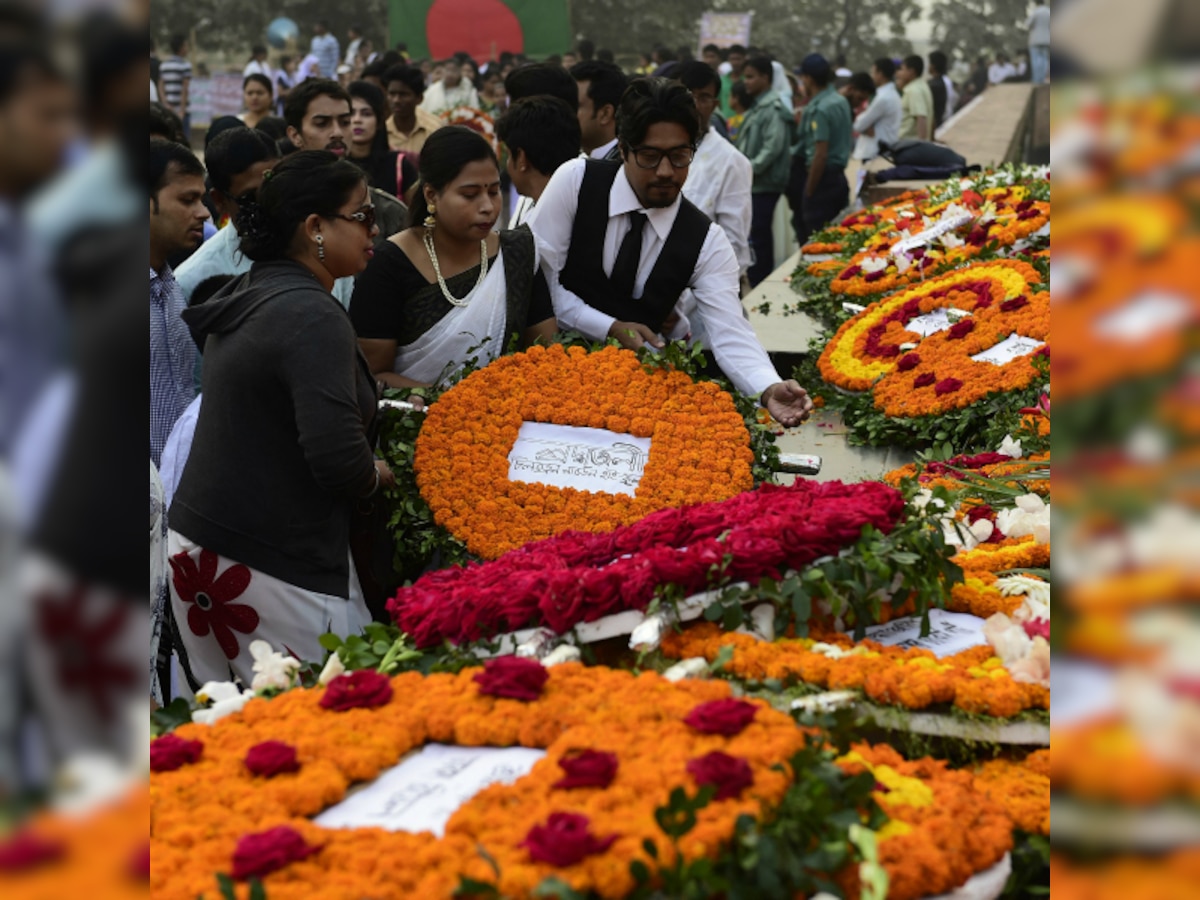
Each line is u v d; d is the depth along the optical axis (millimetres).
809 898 1607
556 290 4191
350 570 3154
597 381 3787
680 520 2525
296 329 2947
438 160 3740
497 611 2318
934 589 2385
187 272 4094
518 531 3395
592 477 3562
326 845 1653
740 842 1555
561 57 19141
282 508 3020
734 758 1666
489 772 1875
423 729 2016
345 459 2943
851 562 2314
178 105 17703
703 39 23109
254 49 22234
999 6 35594
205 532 3016
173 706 2293
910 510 2518
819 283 7262
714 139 5680
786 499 2578
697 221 4141
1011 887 1828
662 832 1561
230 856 1631
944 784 1906
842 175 11438
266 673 2383
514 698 2021
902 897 1663
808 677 2143
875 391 4965
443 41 20453
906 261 6848
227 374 2990
